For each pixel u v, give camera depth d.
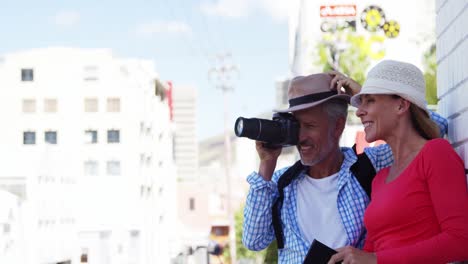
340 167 4.30
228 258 97.19
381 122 3.56
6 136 82.62
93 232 76.94
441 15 4.73
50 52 83.00
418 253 3.24
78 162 79.88
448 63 4.47
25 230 59.19
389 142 3.59
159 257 85.88
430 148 3.34
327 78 4.23
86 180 79.12
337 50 30.12
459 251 3.20
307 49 30.39
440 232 3.34
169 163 94.38
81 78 82.00
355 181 4.21
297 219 4.27
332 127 4.21
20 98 83.06
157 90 91.31
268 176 4.31
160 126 90.75
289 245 4.27
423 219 3.35
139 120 80.56
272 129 4.11
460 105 4.11
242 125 4.07
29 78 83.06
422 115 3.52
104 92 81.69
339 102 4.21
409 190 3.37
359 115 3.65
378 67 3.56
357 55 29.91
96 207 77.88
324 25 30.25
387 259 3.29
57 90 82.56
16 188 61.22
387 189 3.47
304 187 4.32
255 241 4.38
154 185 86.00
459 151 4.16
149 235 81.81
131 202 78.50
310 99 4.16
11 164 62.03
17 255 57.47
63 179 70.69
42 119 82.50
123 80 81.44
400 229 3.40
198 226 101.31
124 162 79.69
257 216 4.32
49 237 64.50
